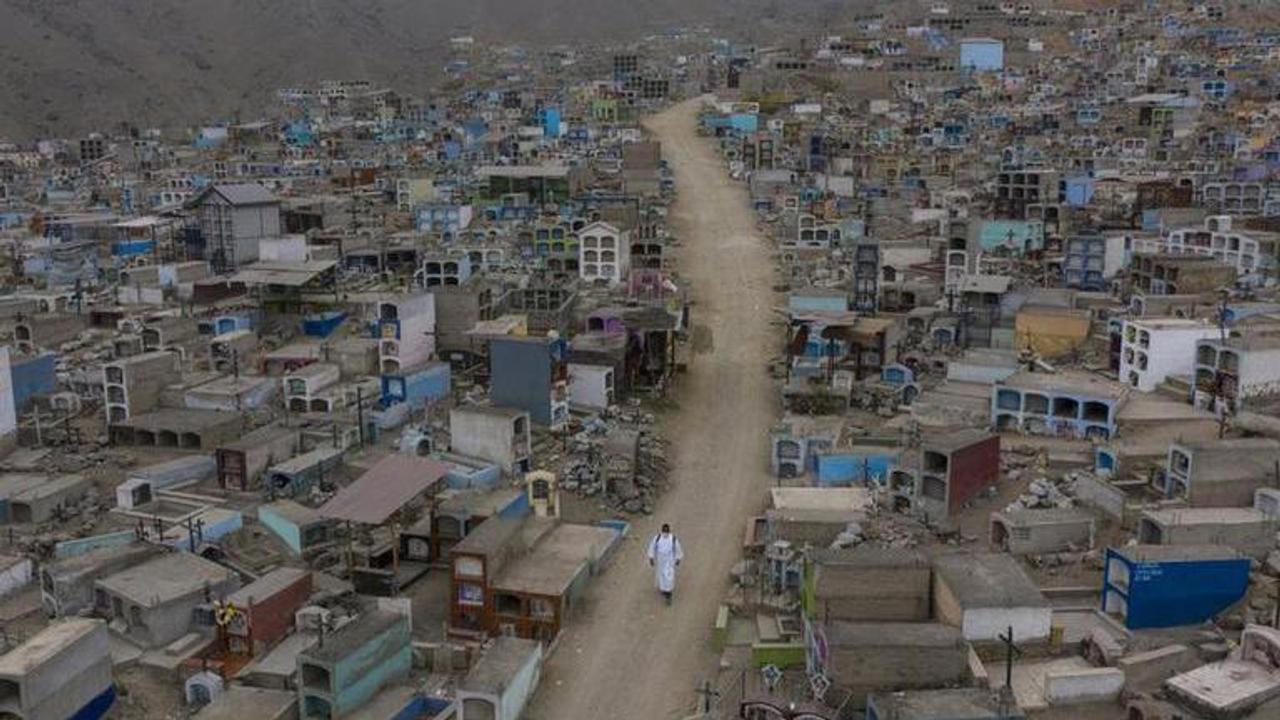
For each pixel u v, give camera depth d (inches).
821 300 3309.5
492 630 1784.0
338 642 1542.8
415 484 1961.1
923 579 1673.2
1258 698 1459.2
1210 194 4817.9
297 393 2694.4
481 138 7829.7
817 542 1978.3
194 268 4023.1
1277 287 3459.6
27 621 1780.3
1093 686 1521.9
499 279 3678.6
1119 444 2336.4
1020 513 1978.3
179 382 2768.2
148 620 1674.5
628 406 2817.4
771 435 2573.8
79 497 2242.9
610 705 1615.4
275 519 2034.9
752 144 6619.1
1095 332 3107.8
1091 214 4601.4
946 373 2851.9
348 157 7677.2
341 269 4033.0
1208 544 1793.8
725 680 1662.2
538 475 2171.5
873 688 1493.6
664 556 1895.9
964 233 4291.3
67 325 3395.7
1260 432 2295.8
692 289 4050.2
